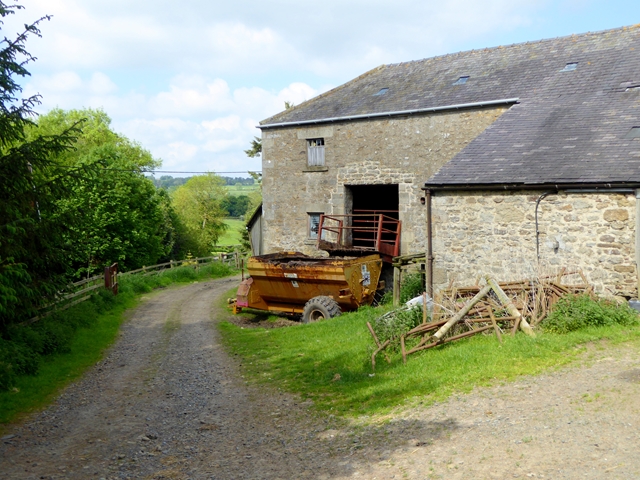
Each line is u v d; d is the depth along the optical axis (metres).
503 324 9.65
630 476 4.55
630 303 10.37
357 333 12.05
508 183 11.88
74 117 43.31
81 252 15.27
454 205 12.85
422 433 6.14
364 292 16.02
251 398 8.73
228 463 6.12
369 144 17.73
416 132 16.89
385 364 9.37
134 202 33.84
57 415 8.19
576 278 11.27
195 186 56.47
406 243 17.20
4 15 10.34
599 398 6.34
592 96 14.05
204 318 17.30
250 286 17.55
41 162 10.90
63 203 27.41
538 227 11.76
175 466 6.12
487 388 7.21
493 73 17.30
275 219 19.81
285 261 16.92
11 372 9.56
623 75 14.48
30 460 6.40
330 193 18.61
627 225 10.73
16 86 10.59
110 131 46.00
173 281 27.44
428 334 9.67
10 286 9.96
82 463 6.28
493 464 5.05
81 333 13.97
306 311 15.62
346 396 8.20
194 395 9.07
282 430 7.12
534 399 6.60
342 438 6.51
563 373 7.35
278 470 5.77
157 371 10.81
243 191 104.06
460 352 8.81
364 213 20.22
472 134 16.00
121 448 6.75
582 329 9.16
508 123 14.19
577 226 11.29
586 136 12.43
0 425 7.74
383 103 18.00
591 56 16.08
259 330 14.68
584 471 4.72
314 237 19.11
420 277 15.34
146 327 15.88
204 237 52.78
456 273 12.86
